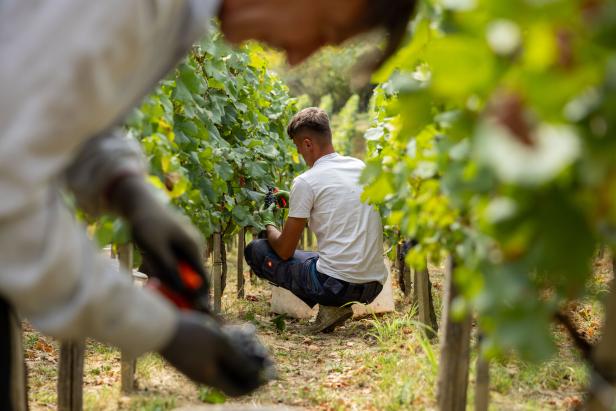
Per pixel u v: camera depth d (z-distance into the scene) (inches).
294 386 146.9
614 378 58.1
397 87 72.8
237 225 225.5
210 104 191.9
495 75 42.1
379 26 61.4
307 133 203.5
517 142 38.0
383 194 95.5
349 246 197.3
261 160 240.5
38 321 50.8
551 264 45.8
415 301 213.5
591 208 43.7
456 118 64.2
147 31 51.6
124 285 51.9
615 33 39.6
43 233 48.1
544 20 39.8
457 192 61.7
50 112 47.1
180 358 54.4
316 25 59.1
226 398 134.5
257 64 237.5
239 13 59.2
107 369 156.3
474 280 53.5
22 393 64.2
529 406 123.9
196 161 156.8
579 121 41.8
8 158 46.1
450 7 47.3
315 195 199.3
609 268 249.3
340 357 173.3
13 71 46.9
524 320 49.0
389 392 138.6
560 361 150.4
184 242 60.3
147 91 61.3
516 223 45.9
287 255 205.8
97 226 99.8
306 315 221.8
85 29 47.8
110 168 62.3
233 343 58.7
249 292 270.7
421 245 89.7
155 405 124.7
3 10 48.7
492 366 144.4
